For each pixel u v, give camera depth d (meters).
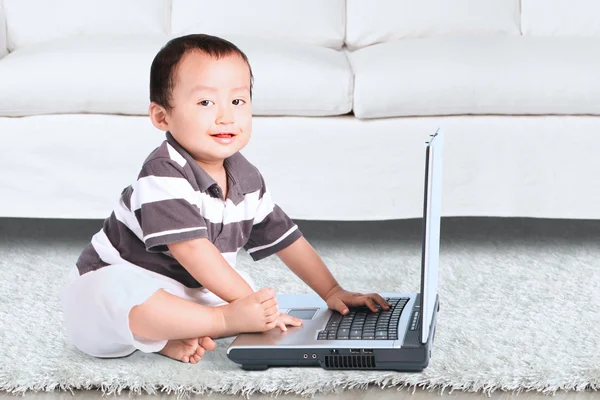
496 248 2.19
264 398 1.41
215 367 1.51
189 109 1.51
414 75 2.13
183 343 1.52
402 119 2.16
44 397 1.43
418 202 2.18
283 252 1.69
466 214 2.19
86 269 1.57
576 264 2.07
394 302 1.66
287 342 1.49
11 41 2.60
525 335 1.64
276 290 1.90
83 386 1.45
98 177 2.17
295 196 2.18
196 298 1.58
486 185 2.17
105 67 2.15
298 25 2.62
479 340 1.62
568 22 2.61
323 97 2.14
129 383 1.45
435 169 1.44
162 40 2.35
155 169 1.51
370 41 2.63
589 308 1.79
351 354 1.46
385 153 2.16
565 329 1.67
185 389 1.43
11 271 2.04
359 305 1.63
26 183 2.17
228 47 1.55
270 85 2.13
